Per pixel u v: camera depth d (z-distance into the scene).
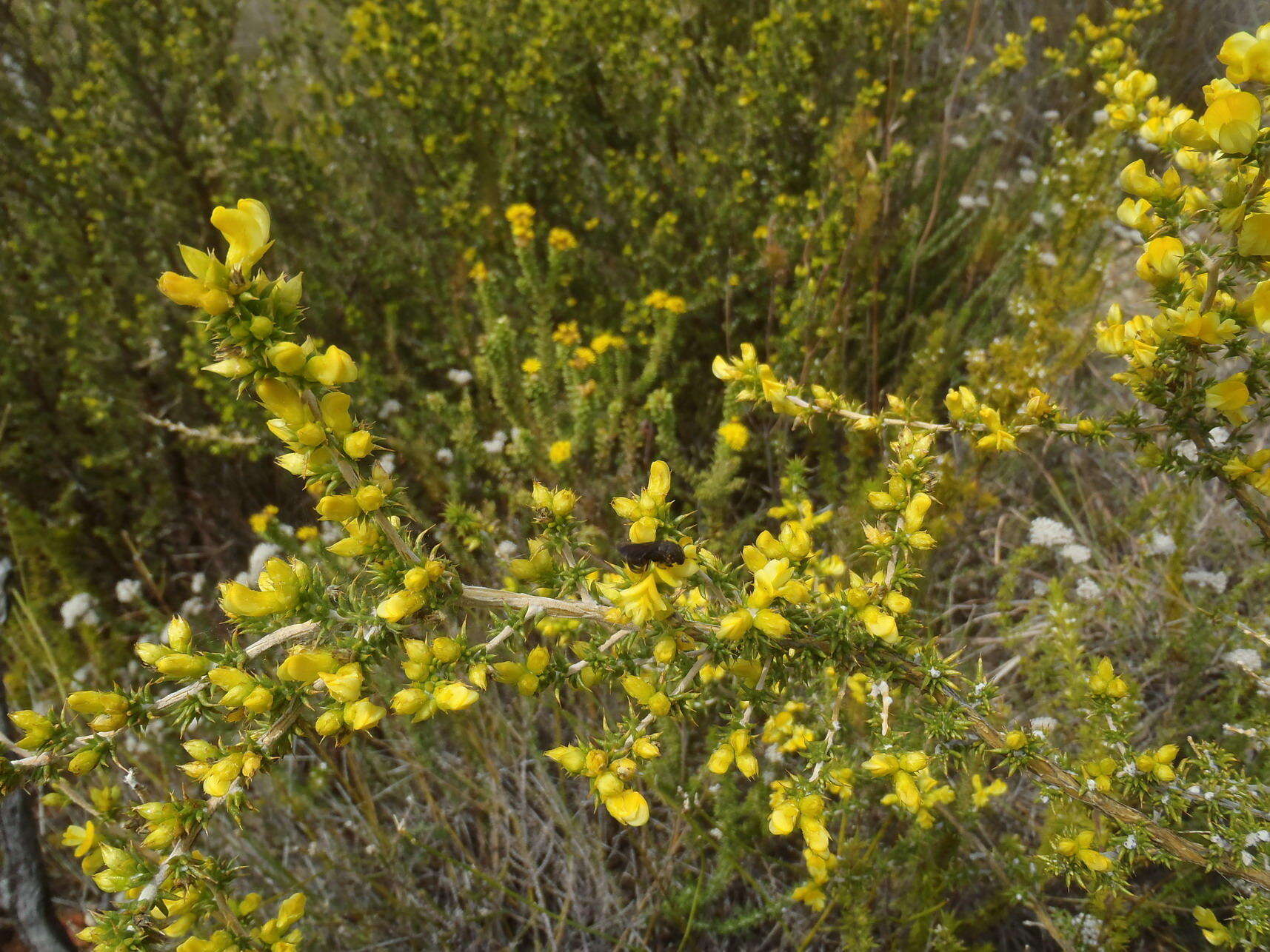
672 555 0.98
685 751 2.15
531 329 3.04
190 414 3.45
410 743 2.32
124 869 0.94
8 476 3.27
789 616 1.11
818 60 3.88
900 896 1.94
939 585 2.67
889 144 3.36
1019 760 1.21
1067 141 3.58
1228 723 1.96
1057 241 3.26
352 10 3.99
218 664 0.98
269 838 2.29
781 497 2.89
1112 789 1.27
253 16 5.16
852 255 2.98
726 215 3.48
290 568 0.97
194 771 0.95
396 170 4.10
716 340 3.43
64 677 2.55
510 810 2.14
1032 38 4.83
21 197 3.78
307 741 2.48
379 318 3.63
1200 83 4.21
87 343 3.25
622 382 2.92
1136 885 1.81
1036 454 3.07
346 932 2.05
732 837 1.88
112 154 3.66
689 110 4.12
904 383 2.96
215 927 1.59
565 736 2.39
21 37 4.15
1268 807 1.18
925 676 1.18
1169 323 1.14
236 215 0.80
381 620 0.98
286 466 0.94
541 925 2.11
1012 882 1.74
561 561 1.16
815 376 2.80
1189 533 2.67
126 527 3.34
